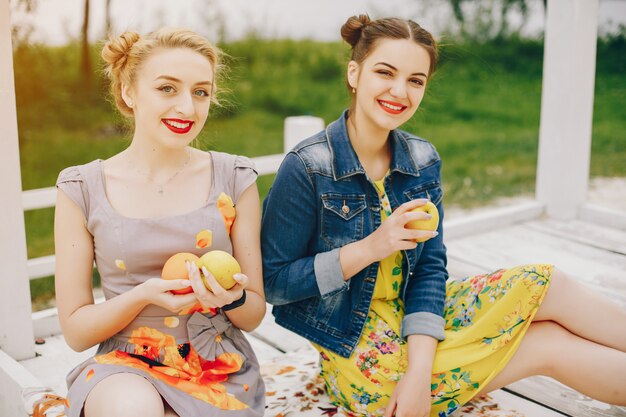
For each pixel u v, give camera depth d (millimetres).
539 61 10812
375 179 2240
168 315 1940
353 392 2164
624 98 9562
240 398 1951
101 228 1930
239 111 9805
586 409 2352
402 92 2068
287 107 9984
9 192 2621
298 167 2145
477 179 7359
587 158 4293
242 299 1921
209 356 1947
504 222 4234
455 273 3543
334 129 2219
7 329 2732
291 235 2172
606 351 2018
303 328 2236
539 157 4402
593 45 4113
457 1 10648
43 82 8930
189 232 1957
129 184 1979
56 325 3027
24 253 2715
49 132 8648
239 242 2062
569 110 4176
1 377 2494
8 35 2514
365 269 2156
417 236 1973
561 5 4059
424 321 2105
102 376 1799
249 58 10273
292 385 2406
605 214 4211
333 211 2154
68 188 1943
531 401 2410
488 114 9617
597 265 3607
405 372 2059
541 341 2059
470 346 2072
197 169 2045
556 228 4188
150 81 1900
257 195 2107
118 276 1949
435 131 9047
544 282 2025
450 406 2092
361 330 2154
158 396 1793
